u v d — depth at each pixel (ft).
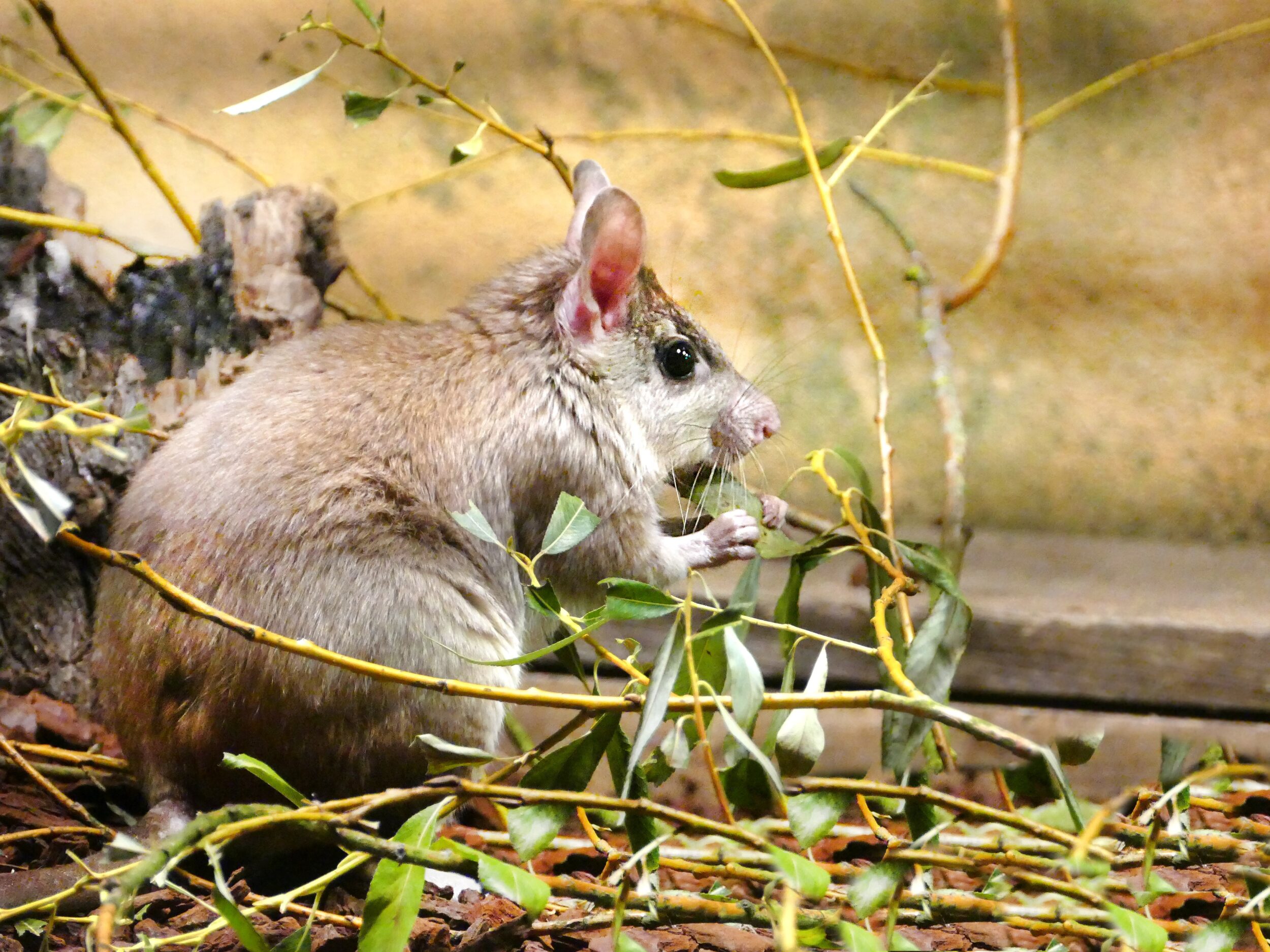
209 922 18.51
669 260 42.78
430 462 22.09
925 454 42.50
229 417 22.02
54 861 20.86
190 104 40.19
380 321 27.12
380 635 19.92
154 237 39.75
